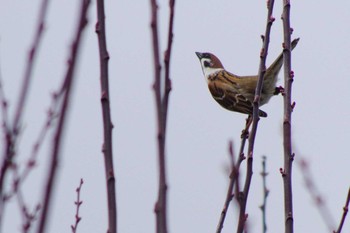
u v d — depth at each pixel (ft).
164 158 19.45
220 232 27.30
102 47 22.39
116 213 21.35
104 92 22.15
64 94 16.67
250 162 29.55
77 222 29.76
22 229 18.99
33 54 17.44
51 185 16.16
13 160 17.97
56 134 16.39
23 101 17.66
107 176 21.58
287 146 30.86
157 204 19.25
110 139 21.89
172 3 21.47
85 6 17.02
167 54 21.30
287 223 29.73
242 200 24.11
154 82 19.70
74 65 16.88
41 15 17.51
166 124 20.95
